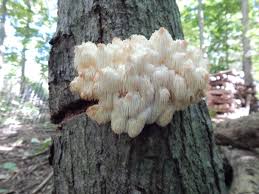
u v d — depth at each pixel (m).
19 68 2.88
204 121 0.35
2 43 2.26
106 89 0.26
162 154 0.31
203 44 1.90
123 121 0.26
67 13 0.37
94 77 0.26
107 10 0.35
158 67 0.26
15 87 1.89
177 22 0.39
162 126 0.30
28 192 0.67
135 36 0.29
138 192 0.30
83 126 0.33
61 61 0.36
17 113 1.52
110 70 0.25
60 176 0.34
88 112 0.27
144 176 0.30
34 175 0.74
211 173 0.34
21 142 1.02
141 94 0.25
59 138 0.35
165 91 0.26
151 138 0.31
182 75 0.26
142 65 0.25
